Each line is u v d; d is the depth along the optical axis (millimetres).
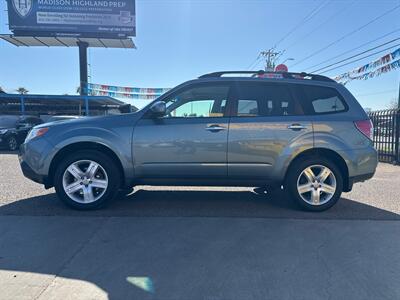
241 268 3234
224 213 4992
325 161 5031
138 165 4984
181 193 6285
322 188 5082
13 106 29578
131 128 4965
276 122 4992
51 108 30375
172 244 3785
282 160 4992
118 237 3971
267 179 5090
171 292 2807
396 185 7297
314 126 5008
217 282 2973
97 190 5055
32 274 3074
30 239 3881
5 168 9273
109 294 2762
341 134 5023
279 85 5152
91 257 3428
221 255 3516
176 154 4965
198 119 5016
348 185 5148
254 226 4414
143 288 2859
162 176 5051
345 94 5207
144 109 5074
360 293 2822
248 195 6168
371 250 3682
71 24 25328
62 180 4930
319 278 3064
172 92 5109
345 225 4488
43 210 4992
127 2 25453
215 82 5129
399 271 3207
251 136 4965
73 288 2844
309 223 4559
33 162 4953
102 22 25500
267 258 3459
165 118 5027
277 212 5062
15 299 2680
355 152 5027
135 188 6688
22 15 25062
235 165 5004
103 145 4945
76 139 4895
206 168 5004
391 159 11570
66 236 3982
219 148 4961
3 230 4152
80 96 23719
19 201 5492
